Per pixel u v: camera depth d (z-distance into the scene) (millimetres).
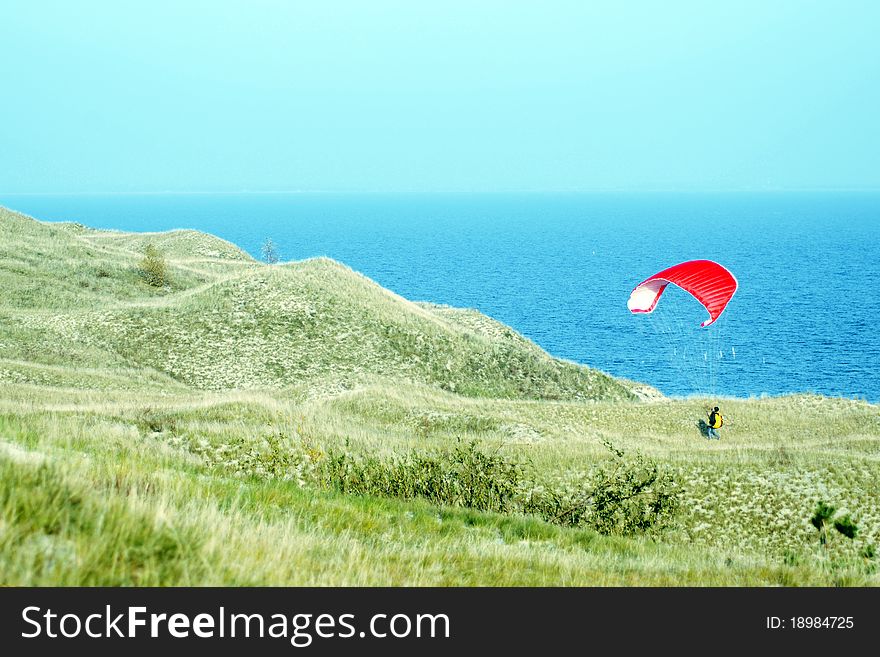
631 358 125312
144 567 7848
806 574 14711
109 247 96250
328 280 76250
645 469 28703
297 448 27328
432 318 76312
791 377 109938
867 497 27953
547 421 45500
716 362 120938
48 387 41125
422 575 10953
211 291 71125
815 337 140500
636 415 48156
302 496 16406
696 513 26312
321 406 42688
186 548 8336
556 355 126750
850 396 97188
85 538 7660
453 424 40750
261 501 14484
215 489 14227
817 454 32750
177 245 118938
